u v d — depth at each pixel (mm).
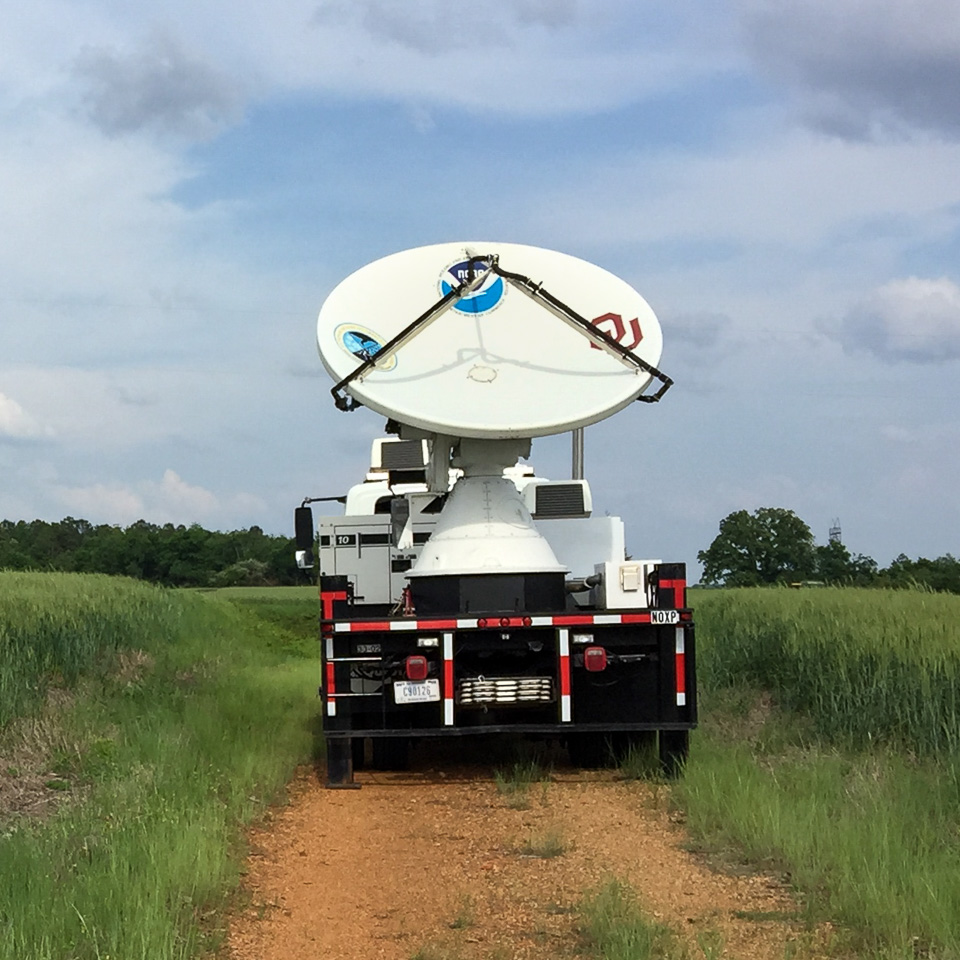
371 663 10414
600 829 8539
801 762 10461
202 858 7000
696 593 25969
